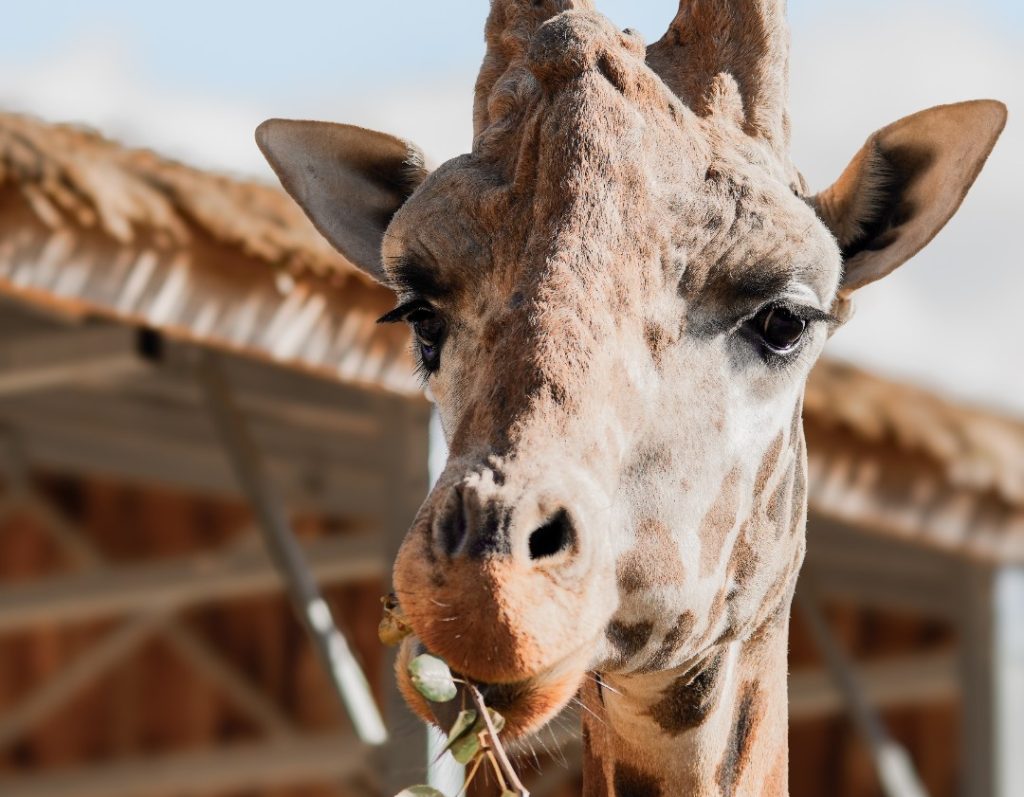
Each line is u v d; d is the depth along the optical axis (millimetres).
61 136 12266
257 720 23469
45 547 23516
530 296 6965
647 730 7984
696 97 7891
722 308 7371
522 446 6617
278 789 23844
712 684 7848
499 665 6406
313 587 14422
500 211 7320
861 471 15156
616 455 6918
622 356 7008
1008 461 15766
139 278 12219
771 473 7645
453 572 6449
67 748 23750
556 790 20812
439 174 7617
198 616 23156
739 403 7457
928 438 15172
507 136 7578
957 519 15742
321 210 8984
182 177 12398
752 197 7359
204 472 22031
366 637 21797
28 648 23750
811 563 17422
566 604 6512
